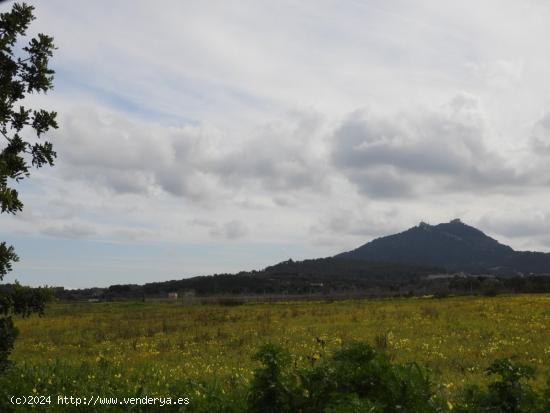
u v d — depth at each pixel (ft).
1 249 24.84
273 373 21.08
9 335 25.76
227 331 84.84
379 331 75.41
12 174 26.63
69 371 38.93
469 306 114.32
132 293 342.44
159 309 167.63
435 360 49.78
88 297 327.06
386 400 19.19
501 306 110.63
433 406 19.34
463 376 40.93
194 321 108.68
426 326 79.87
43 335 91.91
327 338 69.05
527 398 19.11
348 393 18.60
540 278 246.06
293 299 224.33
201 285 361.71
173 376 40.75
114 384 34.14
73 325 110.11
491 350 54.29
